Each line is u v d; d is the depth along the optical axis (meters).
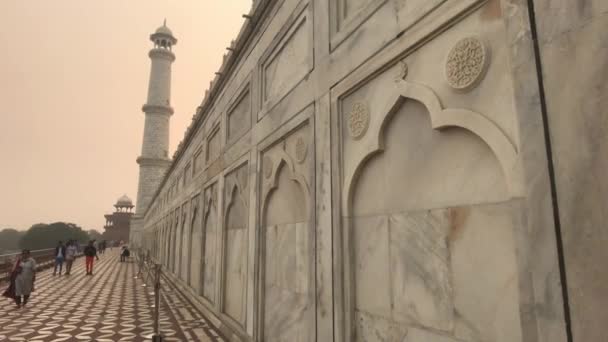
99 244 37.84
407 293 2.54
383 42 2.88
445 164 2.32
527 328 1.67
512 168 1.80
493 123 1.94
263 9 5.69
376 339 2.82
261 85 5.74
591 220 1.42
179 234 14.00
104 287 13.45
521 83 1.77
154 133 39.34
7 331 6.94
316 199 3.76
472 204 2.10
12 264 15.77
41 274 18.16
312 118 3.96
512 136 1.84
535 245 1.64
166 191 19.91
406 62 2.66
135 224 39.34
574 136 1.51
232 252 6.79
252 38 6.28
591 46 1.47
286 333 4.32
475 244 2.06
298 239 4.22
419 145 2.55
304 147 4.17
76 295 11.58
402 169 2.70
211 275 8.37
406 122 2.69
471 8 2.13
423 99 2.44
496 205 1.95
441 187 2.34
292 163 4.43
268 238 5.19
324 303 3.44
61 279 16.03
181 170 14.66
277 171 4.93
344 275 3.21
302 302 4.00
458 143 2.23
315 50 4.01
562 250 1.53
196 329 7.05
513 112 1.84
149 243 31.78
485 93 2.02
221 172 7.86
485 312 1.96
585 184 1.46
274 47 5.29
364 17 3.16
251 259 5.55
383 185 2.89
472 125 2.06
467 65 2.14
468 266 2.09
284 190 4.76
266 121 5.37
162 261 20.47
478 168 2.09
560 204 1.55
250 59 6.36
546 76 1.65
